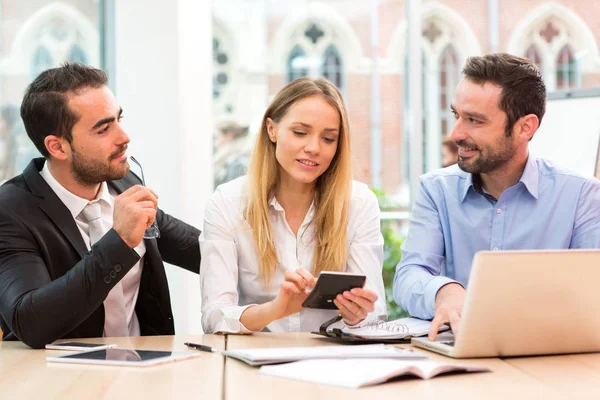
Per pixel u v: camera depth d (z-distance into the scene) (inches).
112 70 179.9
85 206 87.4
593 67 621.3
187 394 47.3
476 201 88.4
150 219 72.8
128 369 56.4
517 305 56.8
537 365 56.2
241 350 59.7
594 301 57.8
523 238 86.4
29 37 240.1
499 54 82.1
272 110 85.0
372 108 728.3
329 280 67.2
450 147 419.5
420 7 234.7
